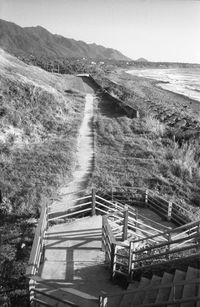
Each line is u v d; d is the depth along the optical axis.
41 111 33.34
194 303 8.69
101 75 114.50
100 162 24.06
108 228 12.21
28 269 9.61
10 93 33.00
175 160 24.80
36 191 18.56
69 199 18.23
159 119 40.62
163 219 17.36
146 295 9.98
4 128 27.62
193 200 19.92
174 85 119.81
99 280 11.59
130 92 66.81
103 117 37.78
